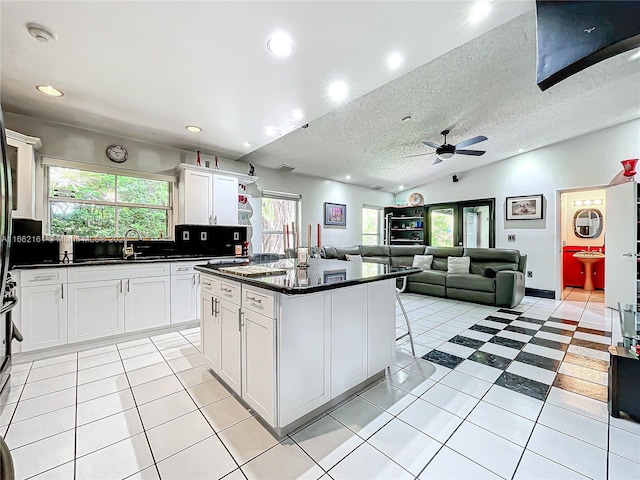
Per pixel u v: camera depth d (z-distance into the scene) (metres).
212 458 1.38
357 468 1.32
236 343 1.82
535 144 5.27
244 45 1.79
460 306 4.51
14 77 2.15
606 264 4.40
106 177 3.43
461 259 5.30
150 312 3.04
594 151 4.84
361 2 1.48
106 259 3.14
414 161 5.79
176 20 1.57
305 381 1.61
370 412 1.74
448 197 6.98
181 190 3.85
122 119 2.93
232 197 4.26
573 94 3.55
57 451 1.41
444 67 2.83
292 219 5.98
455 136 4.65
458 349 2.74
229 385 1.90
